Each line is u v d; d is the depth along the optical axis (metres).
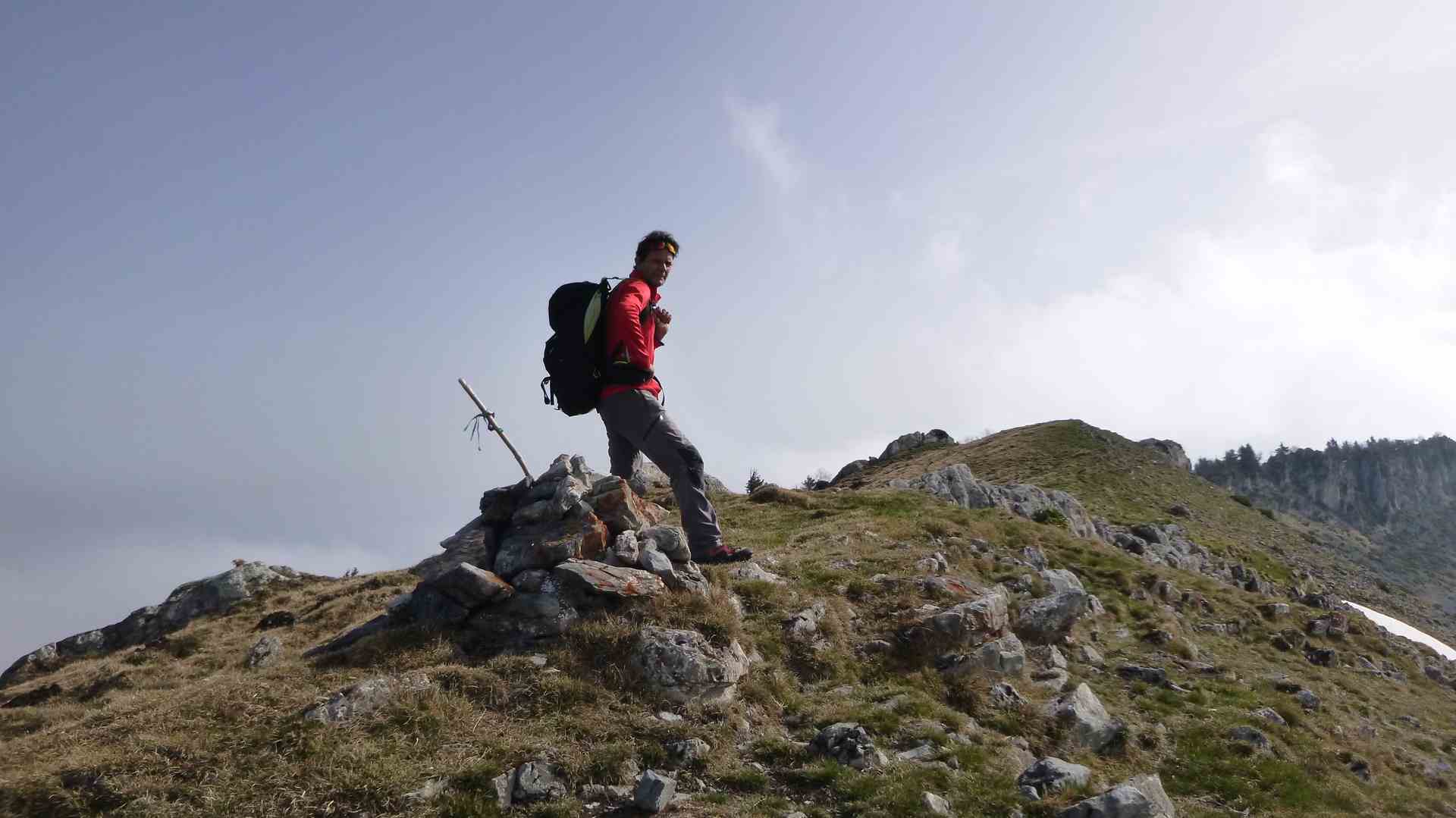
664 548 11.12
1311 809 10.33
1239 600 26.78
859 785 8.05
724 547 9.16
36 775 7.12
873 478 85.56
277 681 8.96
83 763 7.26
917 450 106.56
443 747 7.80
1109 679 14.44
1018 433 103.00
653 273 9.23
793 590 13.29
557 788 7.48
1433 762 16.06
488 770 7.44
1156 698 13.65
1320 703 16.45
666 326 9.53
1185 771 10.88
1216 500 89.62
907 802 7.71
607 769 7.80
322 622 19.88
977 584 14.74
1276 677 18.31
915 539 20.69
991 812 7.98
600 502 11.27
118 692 16.83
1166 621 20.47
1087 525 42.66
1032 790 8.48
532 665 9.20
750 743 8.94
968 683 11.56
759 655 10.76
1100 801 7.86
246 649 18.44
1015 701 11.39
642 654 9.39
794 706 9.99
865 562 15.97
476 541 19.73
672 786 7.58
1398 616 69.19
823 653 11.57
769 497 29.09
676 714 9.01
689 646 9.55
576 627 9.75
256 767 7.31
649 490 29.66
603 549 10.82
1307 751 12.59
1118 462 88.06
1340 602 46.78
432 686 8.64
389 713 8.20
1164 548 44.16
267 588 25.88
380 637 9.88
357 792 7.03
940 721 10.26
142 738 7.65
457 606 10.12
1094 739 10.98
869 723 9.63
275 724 7.96
